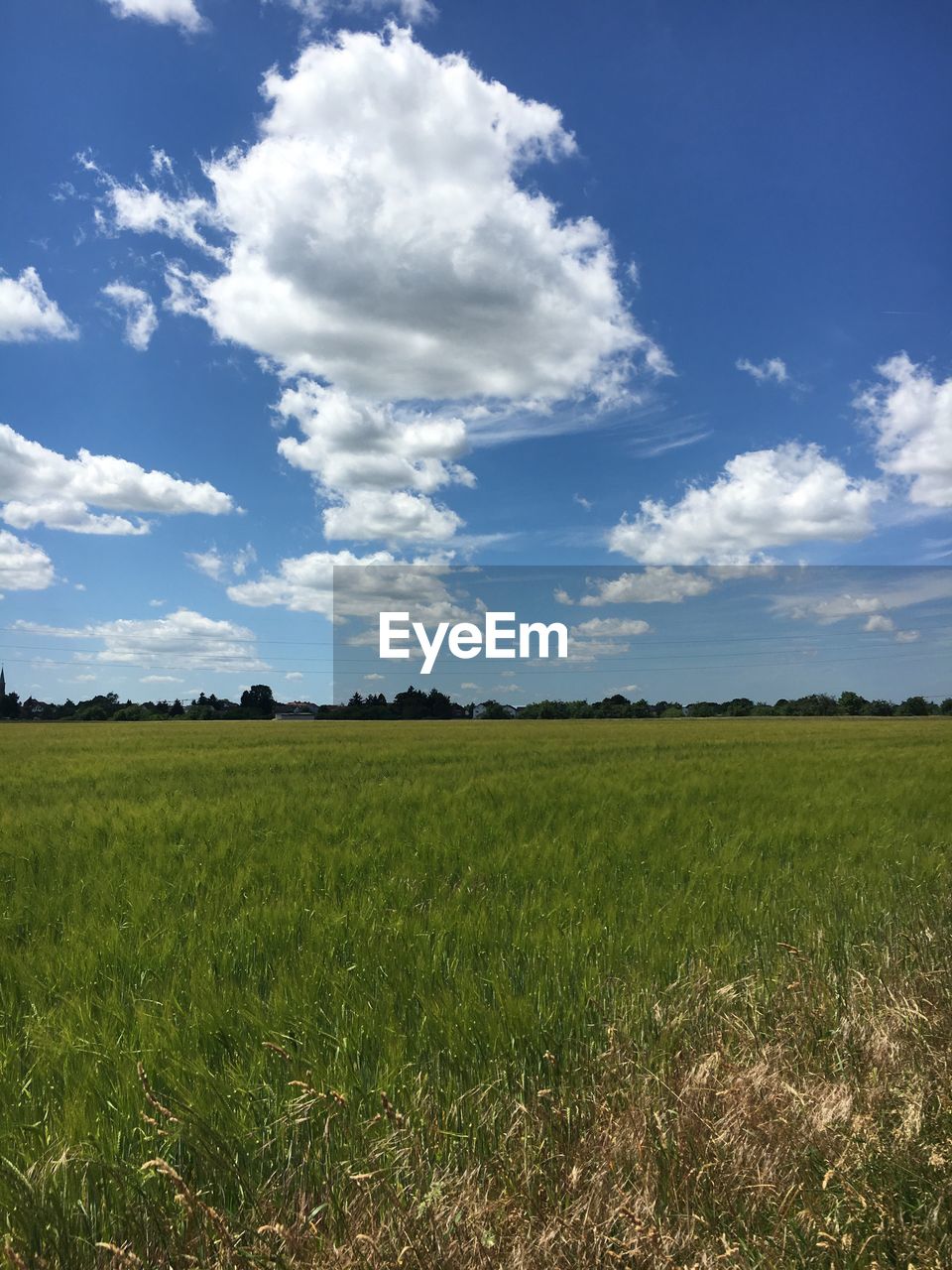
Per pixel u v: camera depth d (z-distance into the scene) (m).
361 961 4.62
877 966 4.62
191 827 9.77
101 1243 2.16
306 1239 2.39
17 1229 2.43
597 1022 3.87
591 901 6.05
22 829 9.89
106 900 6.16
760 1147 2.87
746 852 8.07
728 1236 2.48
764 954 4.89
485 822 9.83
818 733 38.69
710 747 26.70
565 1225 2.43
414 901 6.15
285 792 13.55
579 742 30.73
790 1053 3.62
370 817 10.20
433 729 48.50
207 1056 3.52
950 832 9.20
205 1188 2.64
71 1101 3.03
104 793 14.30
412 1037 3.66
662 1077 3.33
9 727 63.56
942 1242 2.41
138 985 4.46
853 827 9.49
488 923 5.41
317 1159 2.79
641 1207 2.52
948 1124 2.95
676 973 4.54
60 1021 3.82
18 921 5.80
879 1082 3.25
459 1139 2.94
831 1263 2.37
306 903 6.06
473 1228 2.44
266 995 4.28
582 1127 3.02
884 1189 2.62
